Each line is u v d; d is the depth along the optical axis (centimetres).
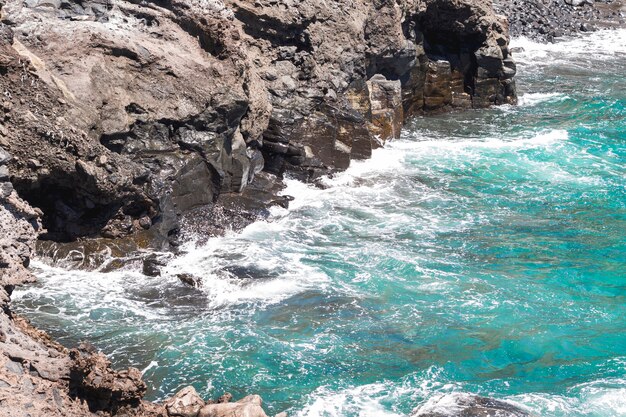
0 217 1791
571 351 2017
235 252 2372
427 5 3656
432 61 3738
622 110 3816
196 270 2256
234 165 2623
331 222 2611
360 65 3216
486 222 2683
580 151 3316
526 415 1711
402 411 1767
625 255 2491
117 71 2378
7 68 2147
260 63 2936
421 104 3728
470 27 3747
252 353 1936
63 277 2156
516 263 2422
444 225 2648
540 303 2214
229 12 2739
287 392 1814
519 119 3697
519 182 3016
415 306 2170
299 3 3019
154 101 2425
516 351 2008
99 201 2223
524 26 5062
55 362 1557
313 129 2919
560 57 4675
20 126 2139
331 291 2217
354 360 1938
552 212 2783
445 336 2048
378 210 2723
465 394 1770
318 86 3027
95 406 1557
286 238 2489
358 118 3055
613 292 2288
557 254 2484
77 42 2338
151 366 1867
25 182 2150
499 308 2177
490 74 3831
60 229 2245
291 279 2259
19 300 2047
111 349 1909
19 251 1762
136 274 2214
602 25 5322
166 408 1639
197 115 2484
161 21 2588
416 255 2431
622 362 1975
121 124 2330
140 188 2291
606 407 1795
